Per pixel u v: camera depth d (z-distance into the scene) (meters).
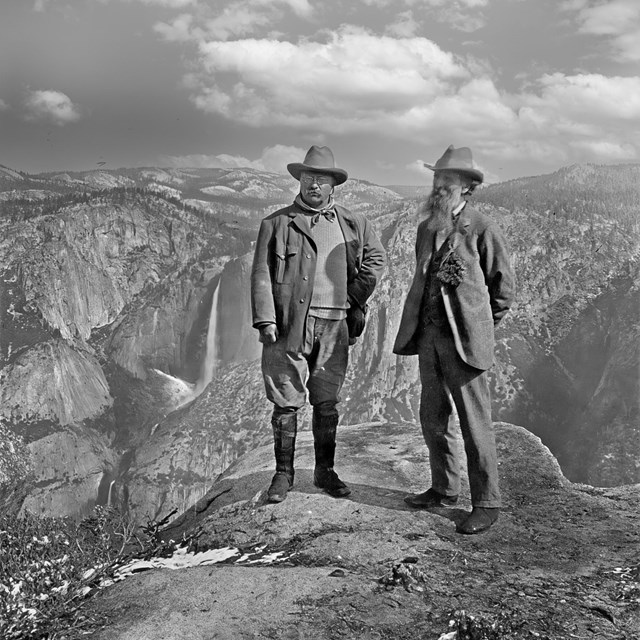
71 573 4.02
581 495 5.34
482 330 4.54
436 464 4.96
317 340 5.15
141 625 3.33
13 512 4.52
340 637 3.16
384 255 5.38
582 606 3.46
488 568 3.96
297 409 5.20
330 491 5.21
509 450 6.29
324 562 4.08
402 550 4.20
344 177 5.14
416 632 3.20
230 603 3.50
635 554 4.18
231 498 5.71
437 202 4.77
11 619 3.44
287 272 5.06
